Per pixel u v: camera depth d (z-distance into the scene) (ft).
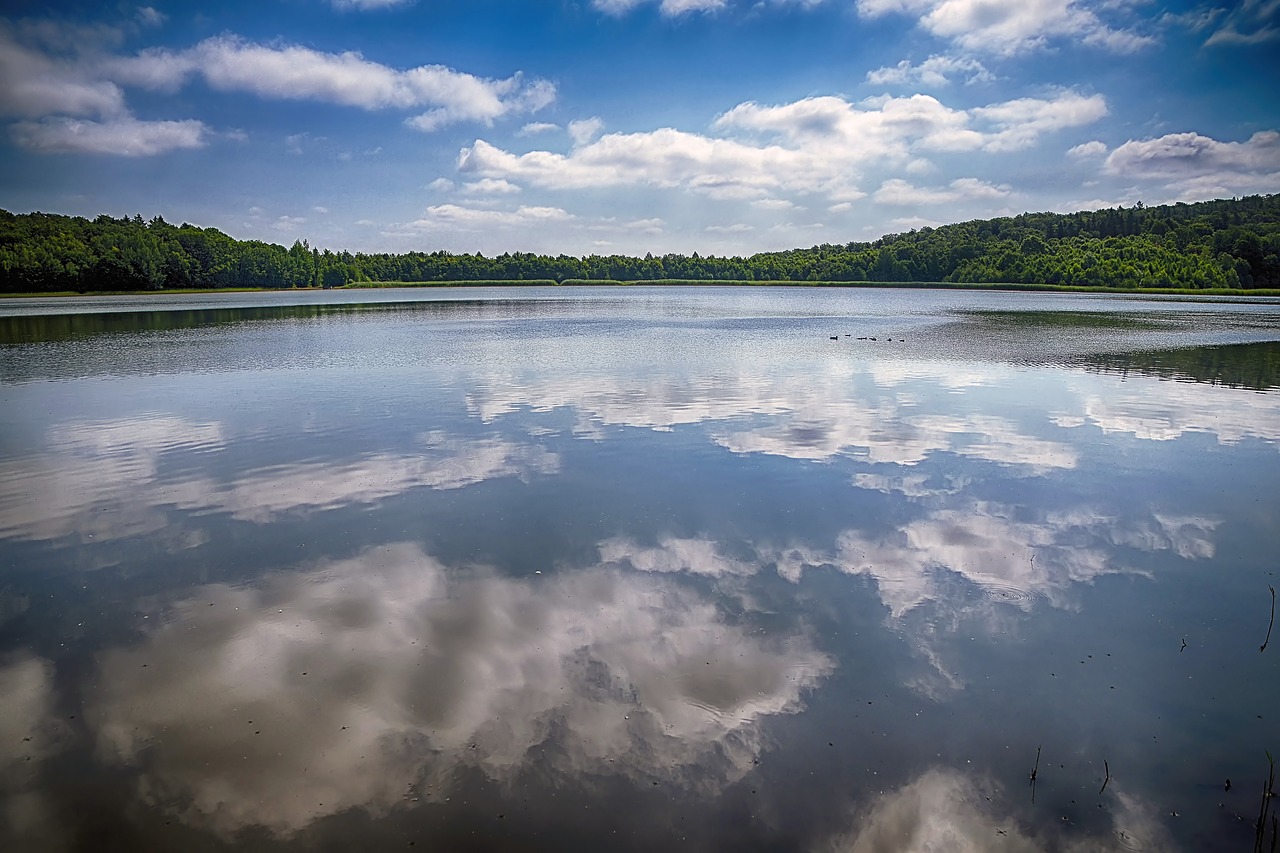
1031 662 26.50
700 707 23.71
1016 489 45.70
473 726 22.77
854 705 23.89
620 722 22.95
